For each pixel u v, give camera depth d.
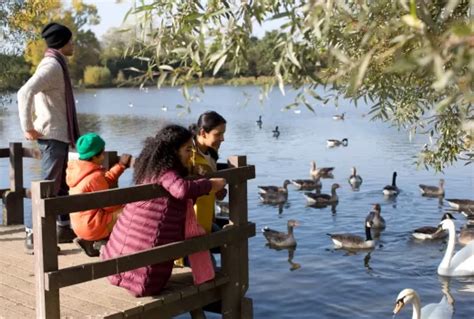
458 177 28.45
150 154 5.46
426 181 27.86
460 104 2.39
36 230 4.95
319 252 17.55
